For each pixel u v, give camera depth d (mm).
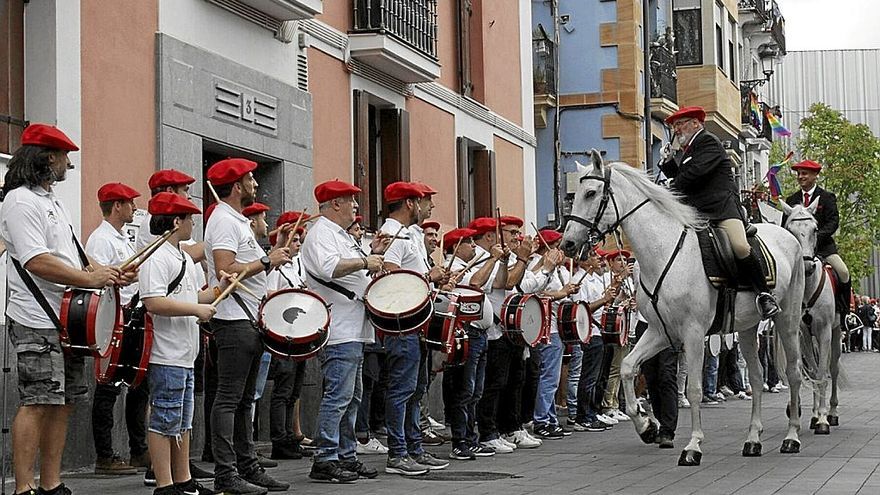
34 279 8219
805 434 15172
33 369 8156
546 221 29484
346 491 10016
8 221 8164
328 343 10531
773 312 12203
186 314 8750
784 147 47344
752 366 12883
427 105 19703
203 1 14039
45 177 8312
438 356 12953
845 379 16250
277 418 12602
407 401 11406
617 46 29484
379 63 17625
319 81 16500
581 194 12203
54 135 8344
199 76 13812
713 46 34000
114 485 10500
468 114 21312
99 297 8242
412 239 11539
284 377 12586
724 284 12047
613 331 16109
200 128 13805
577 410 16250
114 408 11906
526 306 13180
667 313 12055
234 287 9281
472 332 12367
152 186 10375
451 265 12055
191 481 9320
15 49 11641
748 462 12164
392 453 11242
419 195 11484
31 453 8227
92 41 12242
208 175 9961
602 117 29562
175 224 8805
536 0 29625
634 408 12430
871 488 10133
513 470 11625
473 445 12898
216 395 9641
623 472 11438
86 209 12039
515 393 13852
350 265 10266
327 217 10625
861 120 63000
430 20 19109
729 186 12430
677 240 12055
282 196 15422
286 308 9797
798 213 15430
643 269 12227
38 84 11750
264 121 15023
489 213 21938
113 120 12500
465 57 21312
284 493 9883
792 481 10641
